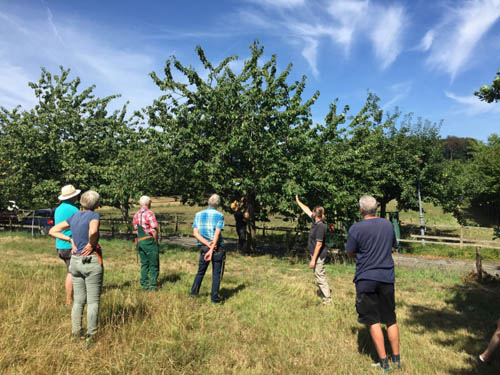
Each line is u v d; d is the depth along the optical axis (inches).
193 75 454.9
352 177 520.7
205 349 153.5
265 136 432.5
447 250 562.3
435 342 182.5
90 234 154.1
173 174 478.0
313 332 182.4
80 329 157.4
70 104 647.1
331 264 425.1
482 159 1061.8
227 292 254.1
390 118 665.6
